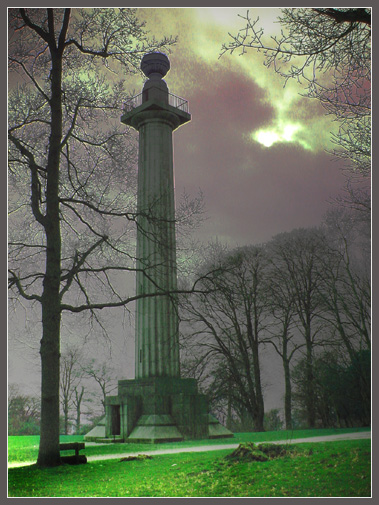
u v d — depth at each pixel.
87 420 44.91
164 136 29.44
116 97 22.91
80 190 21.78
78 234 23.19
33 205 17.17
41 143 22.58
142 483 11.52
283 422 35.47
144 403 25.64
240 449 13.03
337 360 30.95
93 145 22.22
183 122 31.14
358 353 28.83
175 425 24.97
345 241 30.70
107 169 23.59
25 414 42.66
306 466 10.98
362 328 30.12
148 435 23.97
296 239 34.19
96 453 19.05
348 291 31.11
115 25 20.66
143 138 29.38
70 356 41.41
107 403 26.95
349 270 31.02
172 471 12.47
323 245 32.75
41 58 21.53
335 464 10.82
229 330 33.97
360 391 28.23
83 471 13.59
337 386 29.03
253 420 32.03
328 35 13.63
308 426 31.12
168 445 21.69
